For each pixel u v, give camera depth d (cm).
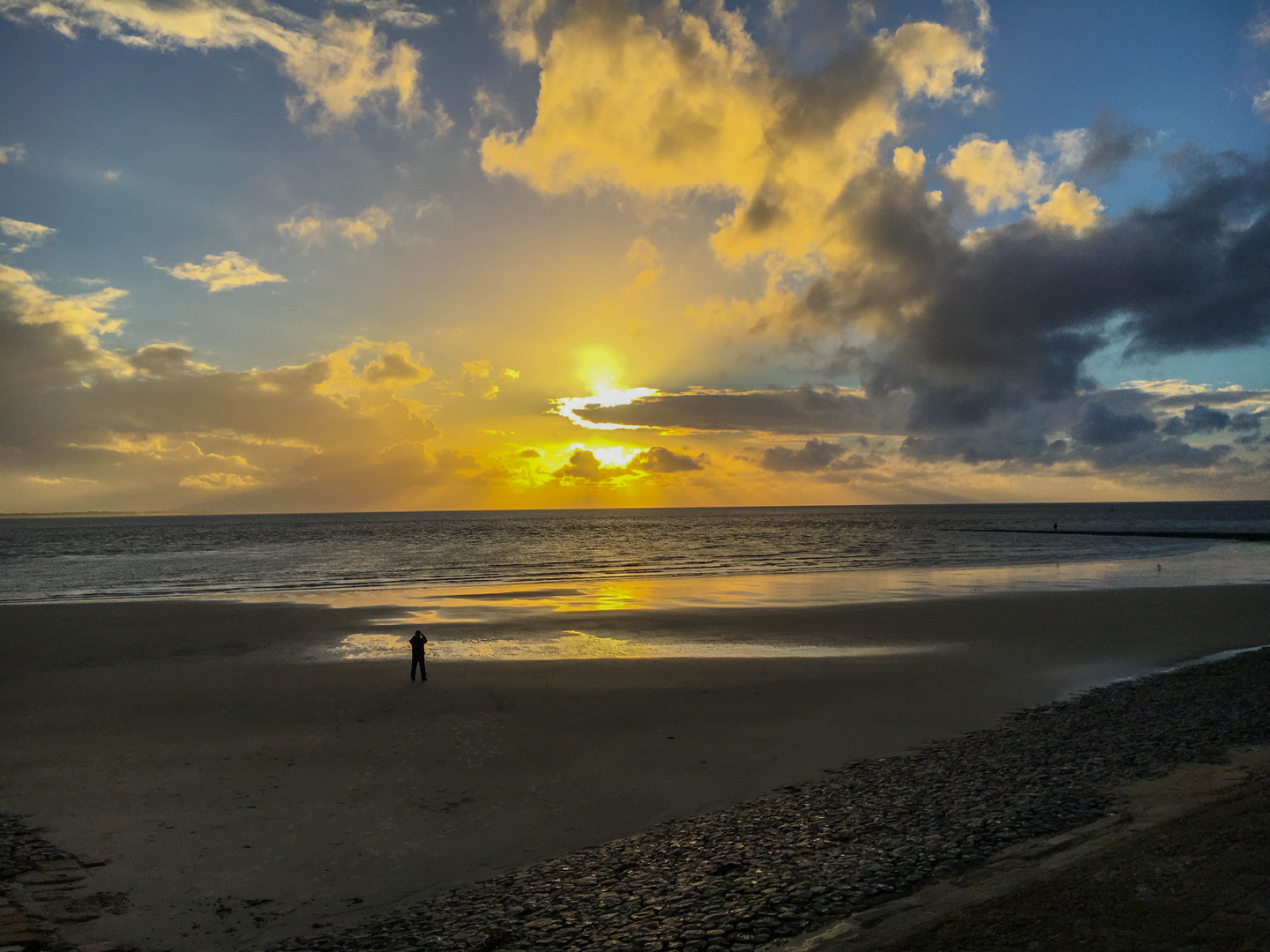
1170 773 1334
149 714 2025
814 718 1981
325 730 1888
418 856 1205
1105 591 4550
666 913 916
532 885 1059
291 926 984
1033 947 694
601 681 2375
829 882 963
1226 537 10244
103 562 8300
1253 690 2030
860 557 8200
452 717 2000
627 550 9925
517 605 4306
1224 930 672
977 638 3102
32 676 2481
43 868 1143
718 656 2797
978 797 1289
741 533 14775
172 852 1216
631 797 1458
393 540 13175
